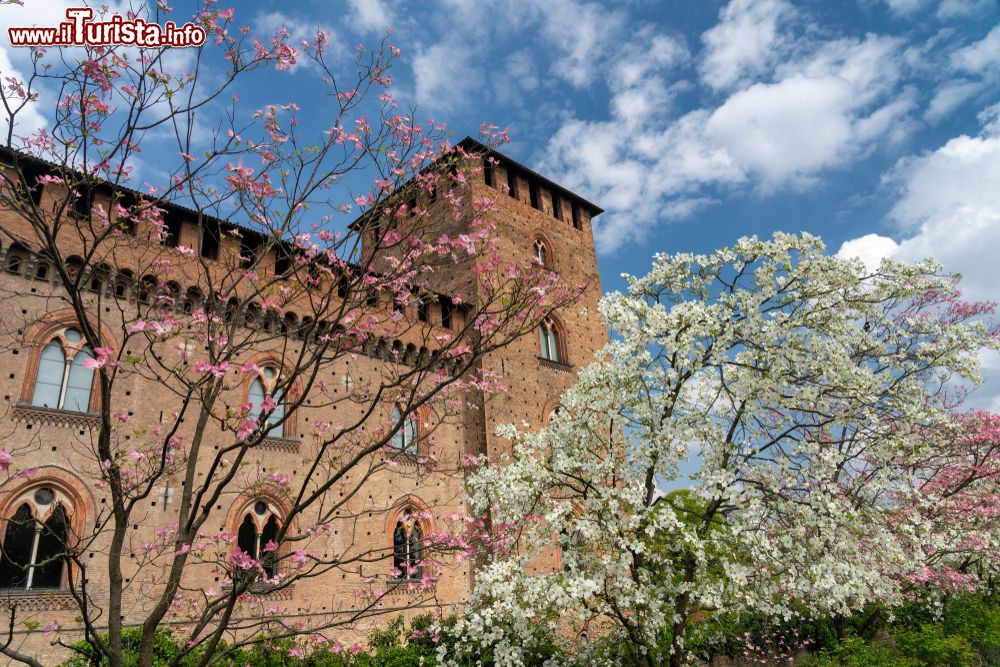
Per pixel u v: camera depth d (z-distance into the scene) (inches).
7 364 674.2
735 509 532.7
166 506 730.2
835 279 552.1
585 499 553.0
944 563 764.6
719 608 511.2
